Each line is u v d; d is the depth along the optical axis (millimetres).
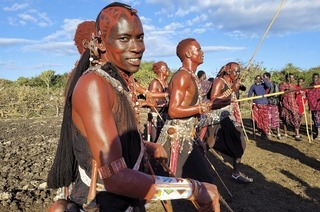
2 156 7219
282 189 5410
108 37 1513
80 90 1409
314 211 4621
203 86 6250
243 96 15641
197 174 3469
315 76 9320
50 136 9875
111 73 1515
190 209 4512
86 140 1486
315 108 9383
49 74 26875
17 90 16750
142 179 1423
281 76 20969
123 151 1545
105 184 1393
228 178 5906
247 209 4609
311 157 7441
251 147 8500
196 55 3594
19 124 12945
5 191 4891
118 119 1517
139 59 1565
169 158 3496
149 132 6824
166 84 6840
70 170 1586
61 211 1454
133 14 1524
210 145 5465
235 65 5379
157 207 4574
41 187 5125
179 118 3482
